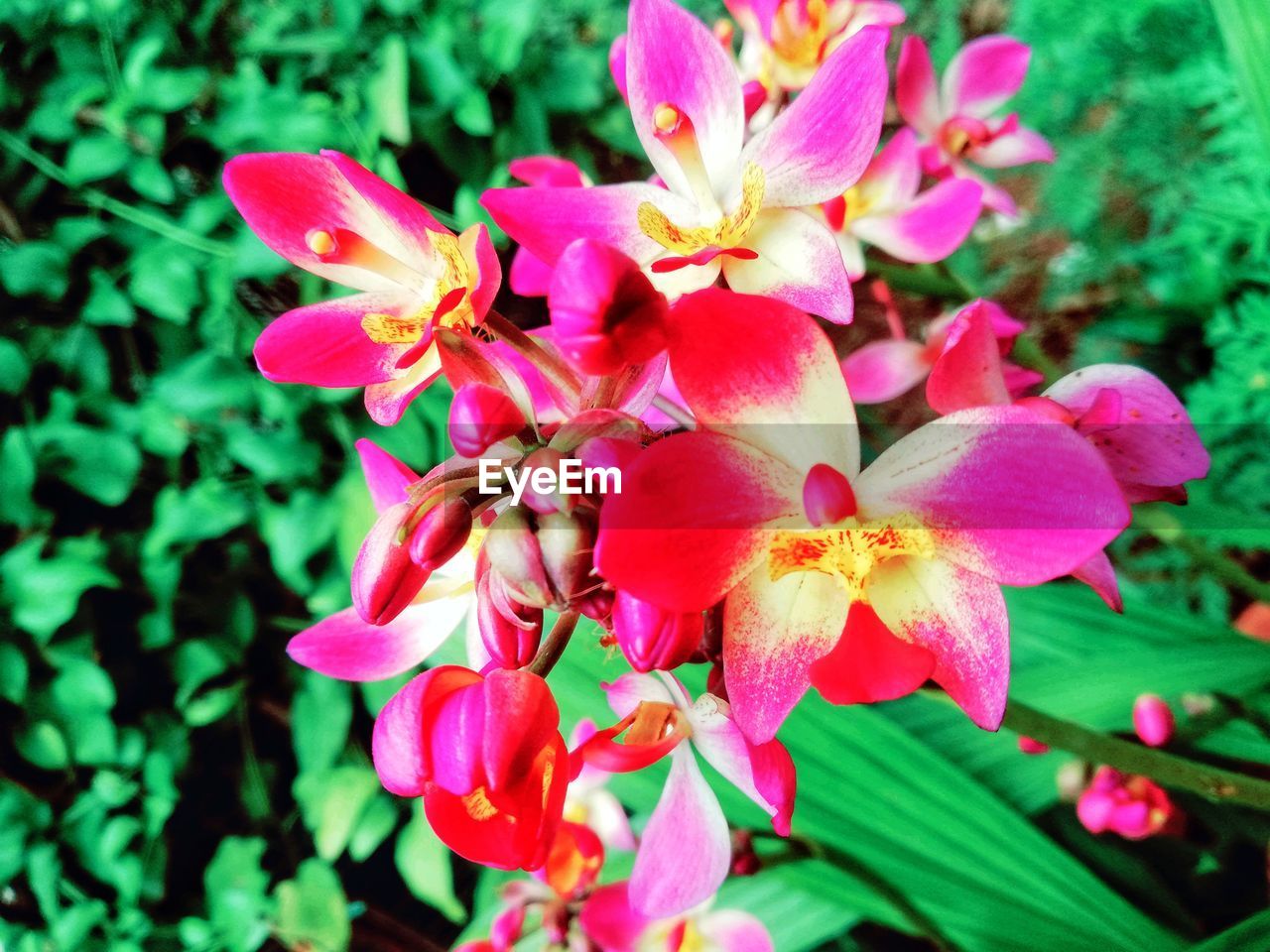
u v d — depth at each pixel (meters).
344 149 0.25
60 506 0.25
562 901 0.16
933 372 0.08
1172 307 0.26
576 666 0.17
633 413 0.09
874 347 0.17
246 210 0.10
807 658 0.08
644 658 0.08
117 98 0.25
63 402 0.25
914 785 0.17
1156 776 0.11
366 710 0.26
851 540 0.08
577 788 0.16
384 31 0.26
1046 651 0.19
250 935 0.24
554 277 0.07
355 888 0.27
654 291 0.07
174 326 0.25
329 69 0.27
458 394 0.08
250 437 0.24
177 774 0.26
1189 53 0.26
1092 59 0.27
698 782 0.10
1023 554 0.08
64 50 0.25
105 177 0.25
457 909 0.21
